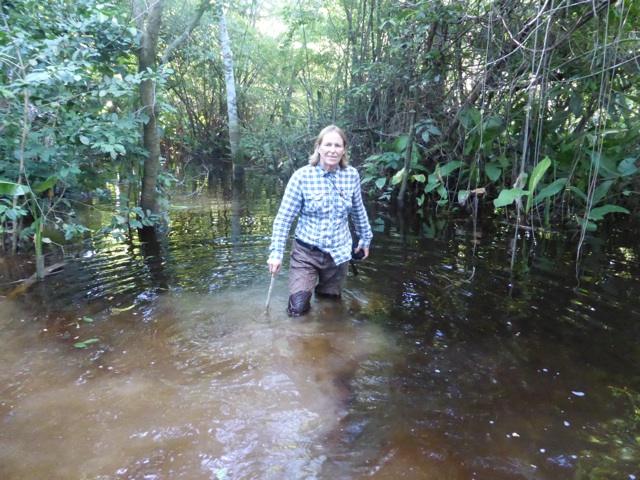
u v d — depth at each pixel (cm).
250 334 248
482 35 532
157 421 173
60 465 149
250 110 1492
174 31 1206
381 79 678
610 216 522
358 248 311
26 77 304
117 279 329
